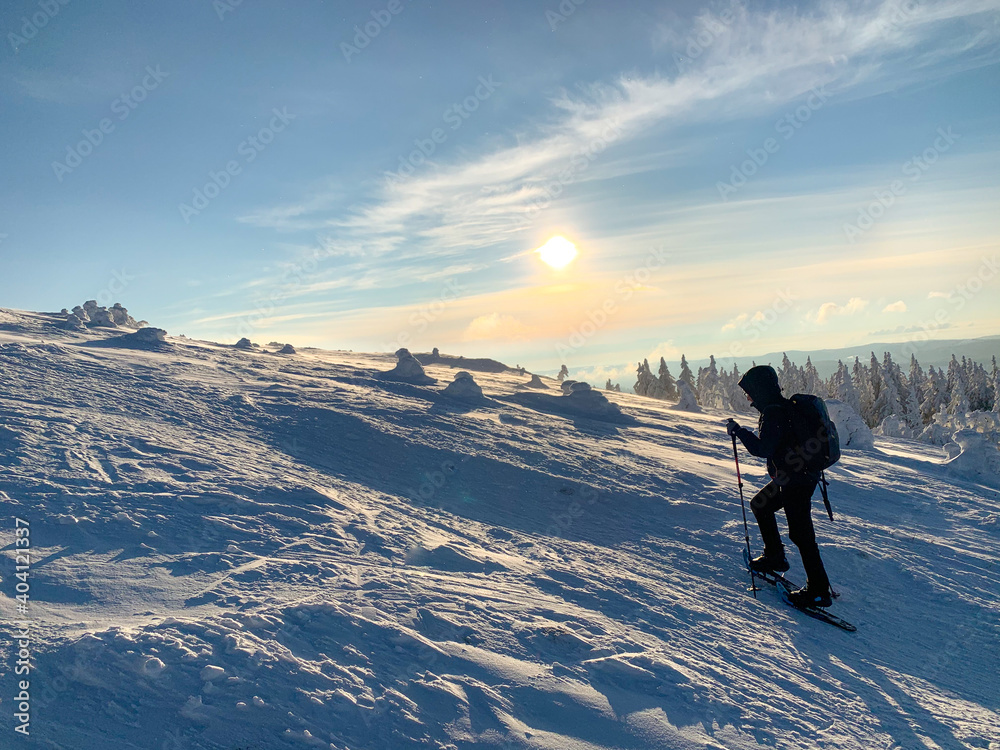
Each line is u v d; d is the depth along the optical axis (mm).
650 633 4324
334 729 2752
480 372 26594
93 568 4004
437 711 2984
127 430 7898
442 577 4703
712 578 5855
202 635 3246
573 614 4379
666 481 9422
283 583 4113
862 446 16328
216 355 18234
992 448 13398
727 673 3885
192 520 5074
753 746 3090
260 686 2928
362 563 4723
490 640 3748
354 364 22047
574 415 16203
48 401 8938
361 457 8867
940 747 3348
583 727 3051
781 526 7496
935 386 62812
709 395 46625
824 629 4992
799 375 66875
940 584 6258
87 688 2770
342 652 3328
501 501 7770
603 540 6711
